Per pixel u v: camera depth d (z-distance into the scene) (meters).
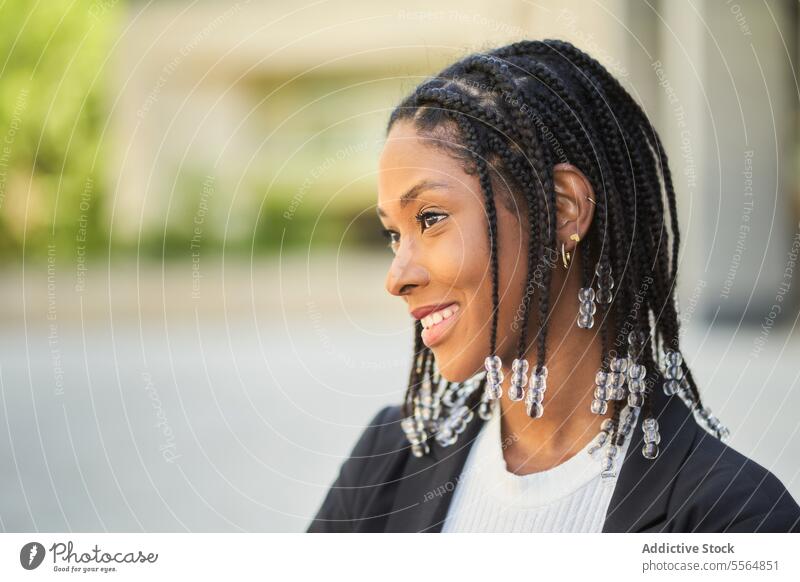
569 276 0.85
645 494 0.81
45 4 6.18
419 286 0.81
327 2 6.89
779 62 4.50
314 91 7.71
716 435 0.91
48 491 2.63
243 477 2.81
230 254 7.52
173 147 7.66
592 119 0.86
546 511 0.87
